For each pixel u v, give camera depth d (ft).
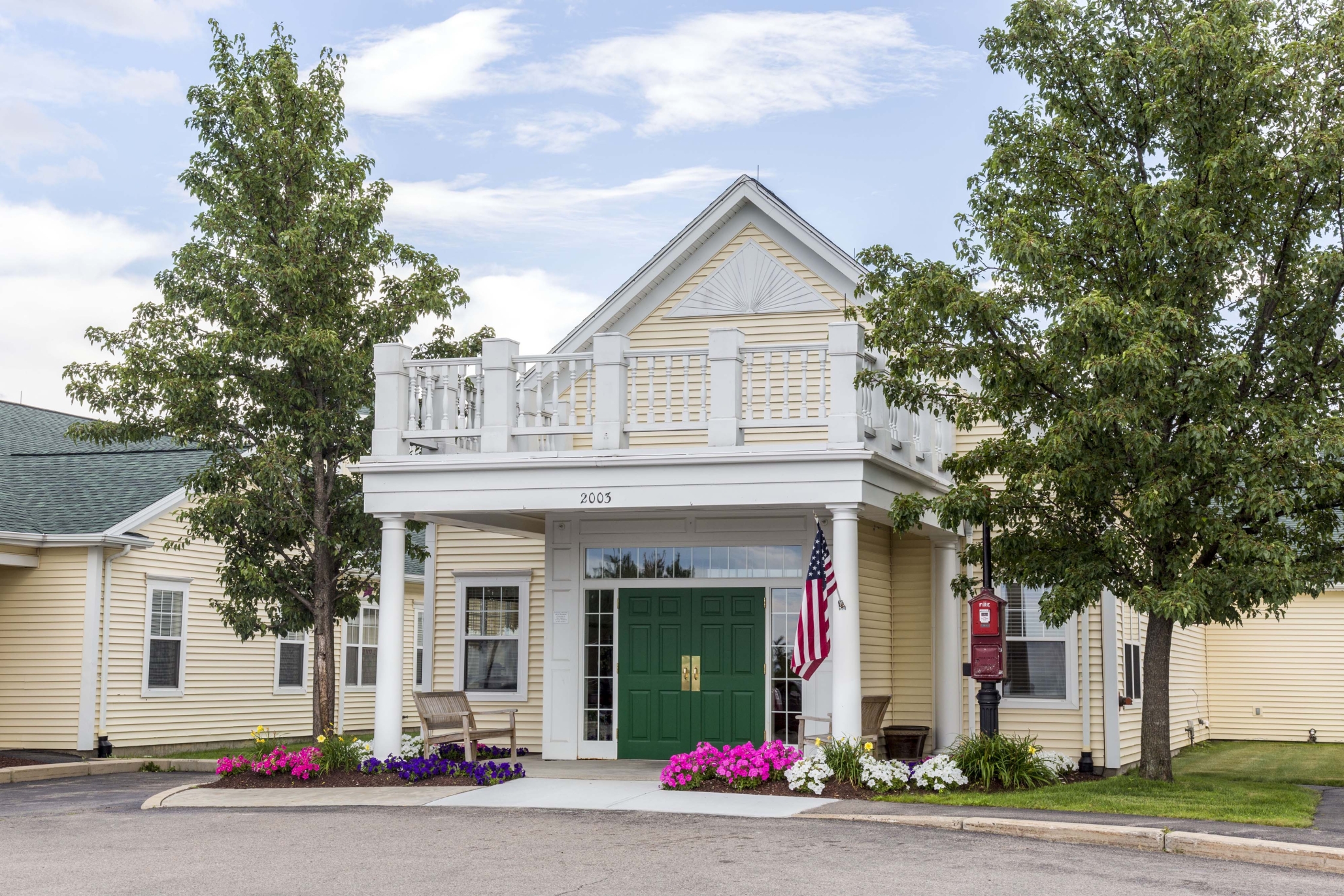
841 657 44.86
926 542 58.85
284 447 56.39
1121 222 44.24
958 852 32.17
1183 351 43.34
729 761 44.70
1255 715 86.38
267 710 80.38
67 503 72.02
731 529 54.70
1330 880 29.81
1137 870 30.32
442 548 65.72
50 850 33.83
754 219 60.54
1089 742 55.52
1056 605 43.98
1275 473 41.16
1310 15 45.50
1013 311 45.27
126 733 68.85
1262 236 43.68
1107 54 44.34
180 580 73.56
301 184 58.65
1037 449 44.96
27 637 67.62
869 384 46.19
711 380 47.19
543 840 34.04
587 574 56.34
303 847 33.58
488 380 49.47
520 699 62.59
